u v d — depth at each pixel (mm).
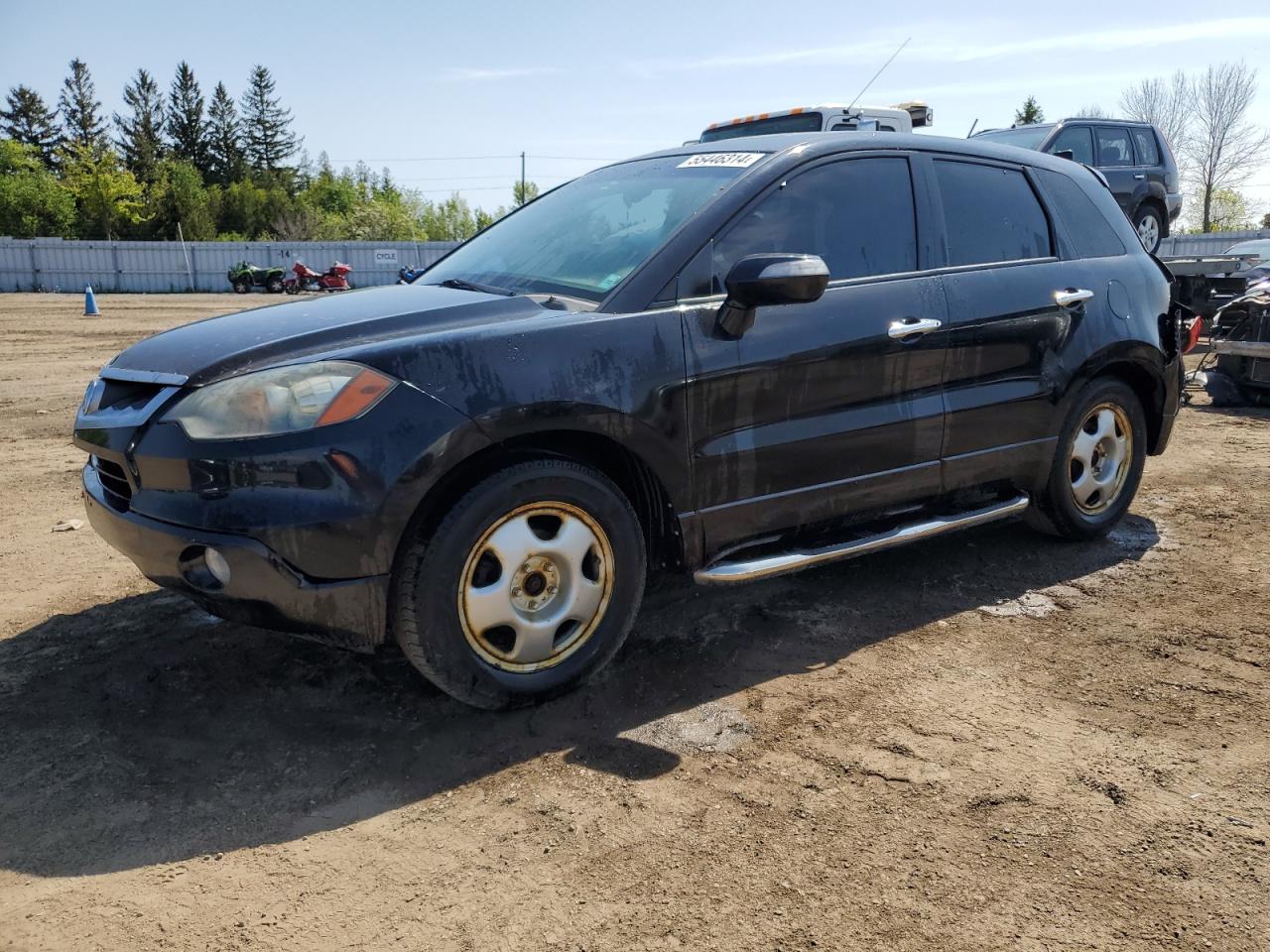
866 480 3684
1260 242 12648
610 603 3184
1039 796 2664
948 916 2201
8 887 2291
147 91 93250
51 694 3219
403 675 3350
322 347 2914
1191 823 2549
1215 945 2117
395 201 98875
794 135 3889
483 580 2939
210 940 2123
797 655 3541
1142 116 45375
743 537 3447
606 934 2146
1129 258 4680
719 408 3279
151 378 2947
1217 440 7230
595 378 3016
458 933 2152
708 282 3324
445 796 2670
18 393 10070
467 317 3104
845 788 2699
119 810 2592
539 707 3148
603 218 3730
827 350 3486
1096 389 4477
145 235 72188
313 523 2662
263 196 79562
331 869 2367
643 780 2738
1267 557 4590
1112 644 3654
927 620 3869
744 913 2209
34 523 5211
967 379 3939
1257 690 3285
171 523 2779
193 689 3256
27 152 77750
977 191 4168
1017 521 5129
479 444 2832
